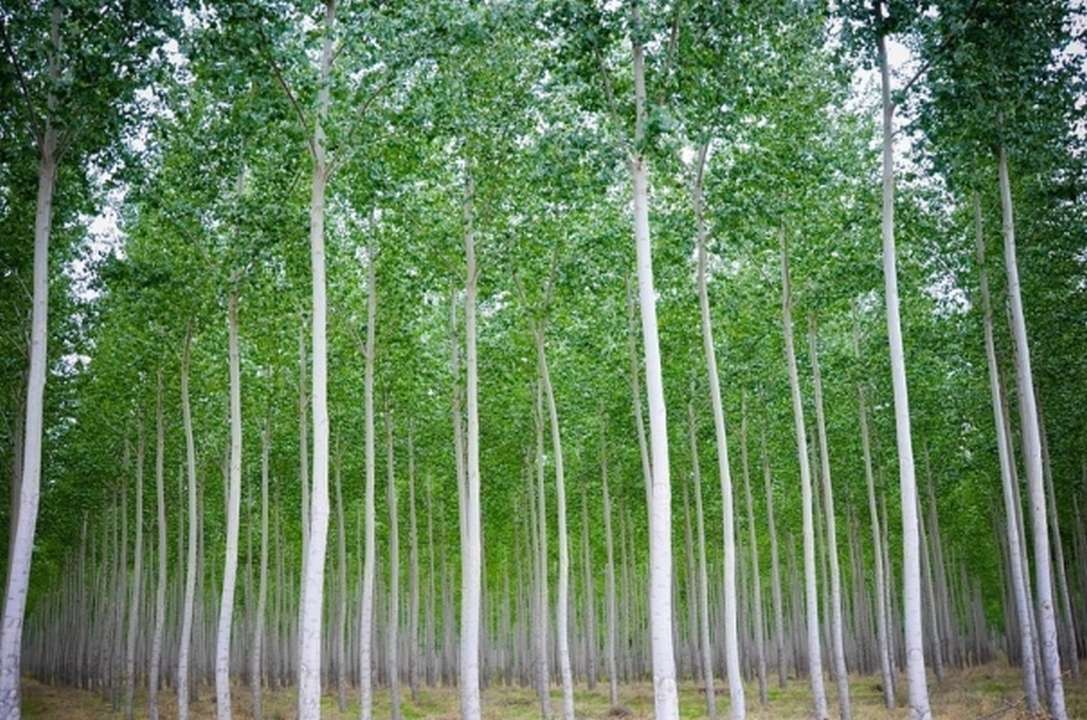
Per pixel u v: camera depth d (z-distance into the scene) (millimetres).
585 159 15539
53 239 21031
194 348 25359
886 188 16672
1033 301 23312
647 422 29000
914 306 25625
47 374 24906
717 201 19547
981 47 17203
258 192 19578
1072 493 32312
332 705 33156
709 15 15742
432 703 33719
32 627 48344
